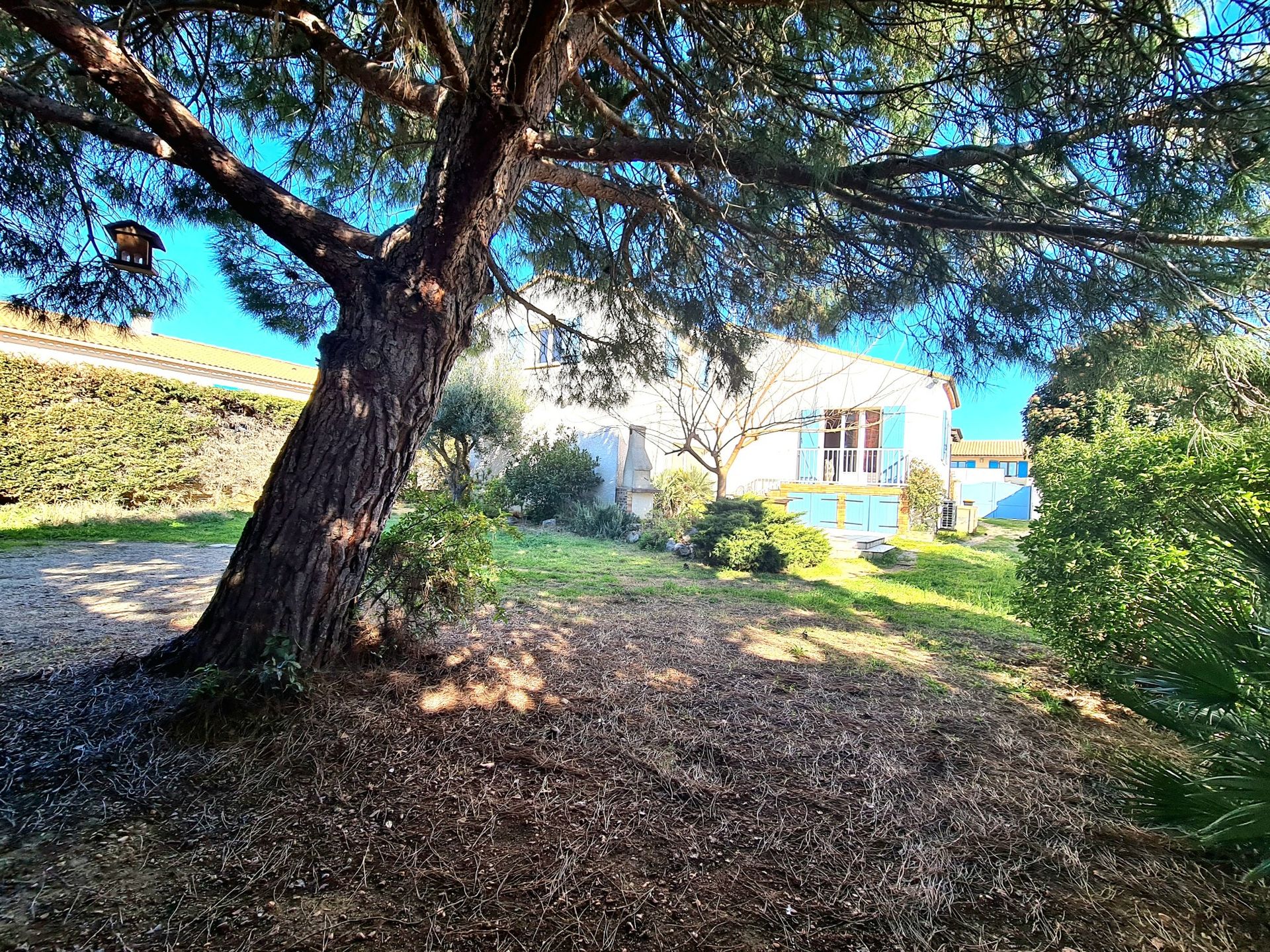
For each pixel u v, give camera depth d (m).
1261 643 1.72
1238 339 2.52
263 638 2.41
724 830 1.94
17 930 1.34
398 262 2.69
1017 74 2.07
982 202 2.63
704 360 5.86
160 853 1.63
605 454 13.04
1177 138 1.99
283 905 1.48
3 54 2.92
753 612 5.30
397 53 2.76
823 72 2.54
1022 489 19.84
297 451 2.59
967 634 4.80
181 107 2.43
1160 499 3.17
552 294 5.37
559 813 1.97
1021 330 2.96
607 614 4.87
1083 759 2.56
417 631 3.07
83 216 3.42
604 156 2.80
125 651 3.08
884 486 11.65
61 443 9.11
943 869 1.79
